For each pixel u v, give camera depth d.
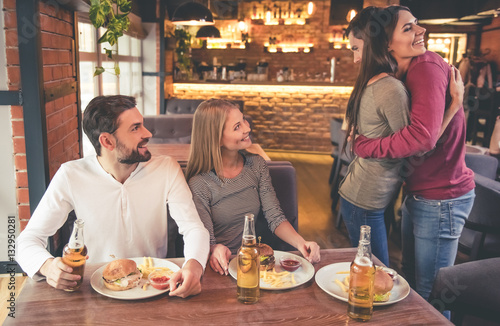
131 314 1.16
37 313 1.15
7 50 2.32
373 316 1.17
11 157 2.47
